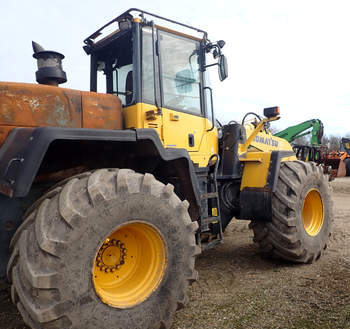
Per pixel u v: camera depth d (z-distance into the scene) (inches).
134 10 114.0
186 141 130.6
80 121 102.3
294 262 144.0
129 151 107.9
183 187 120.3
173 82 128.0
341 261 142.9
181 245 94.2
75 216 74.3
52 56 109.6
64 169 102.7
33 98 95.0
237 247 172.9
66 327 72.4
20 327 93.0
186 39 135.3
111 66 134.5
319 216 154.3
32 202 96.6
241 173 155.4
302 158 310.8
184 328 91.9
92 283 76.2
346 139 671.1
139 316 84.4
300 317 95.3
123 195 82.8
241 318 96.1
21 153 77.9
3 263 88.8
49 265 70.8
